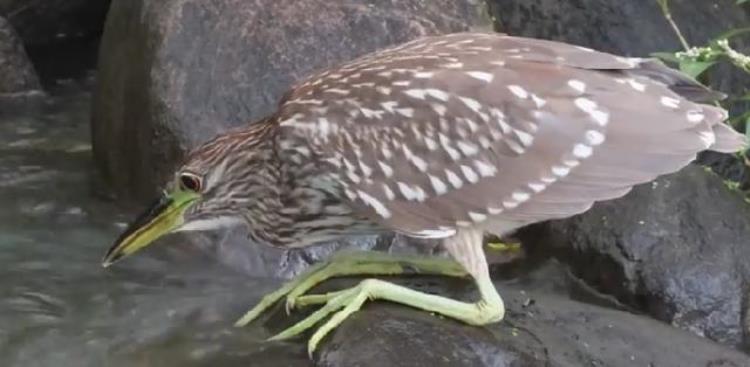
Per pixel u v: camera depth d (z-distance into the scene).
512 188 6.43
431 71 6.53
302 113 6.61
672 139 6.38
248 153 6.83
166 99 8.53
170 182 7.70
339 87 6.62
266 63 8.59
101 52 9.41
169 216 7.04
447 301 6.61
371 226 6.82
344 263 7.14
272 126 6.75
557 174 6.38
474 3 9.16
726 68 9.30
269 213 6.88
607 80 6.46
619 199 7.95
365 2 8.92
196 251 8.00
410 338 6.39
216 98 8.52
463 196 6.47
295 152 6.61
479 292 6.84
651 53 9.18
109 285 7.75
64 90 11.19
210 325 7.23
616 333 6.87
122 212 8.77
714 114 6.49
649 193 7.95
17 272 7.90
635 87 6.46
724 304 7.55
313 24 8.75
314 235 6.92
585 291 7.81
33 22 11.98
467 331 6.55
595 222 7.91
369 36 8.75
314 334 6.55
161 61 8.63
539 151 6.38
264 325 7.10
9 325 7.30
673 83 6.74
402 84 6.52
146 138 8.66
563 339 6.71
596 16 9.51
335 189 6.60
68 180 9.21
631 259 7.72
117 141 9.00
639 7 9.49
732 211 7.96
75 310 7.48
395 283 7.00
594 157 6.38
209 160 6.91
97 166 9.34
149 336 7.19
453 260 7.09
